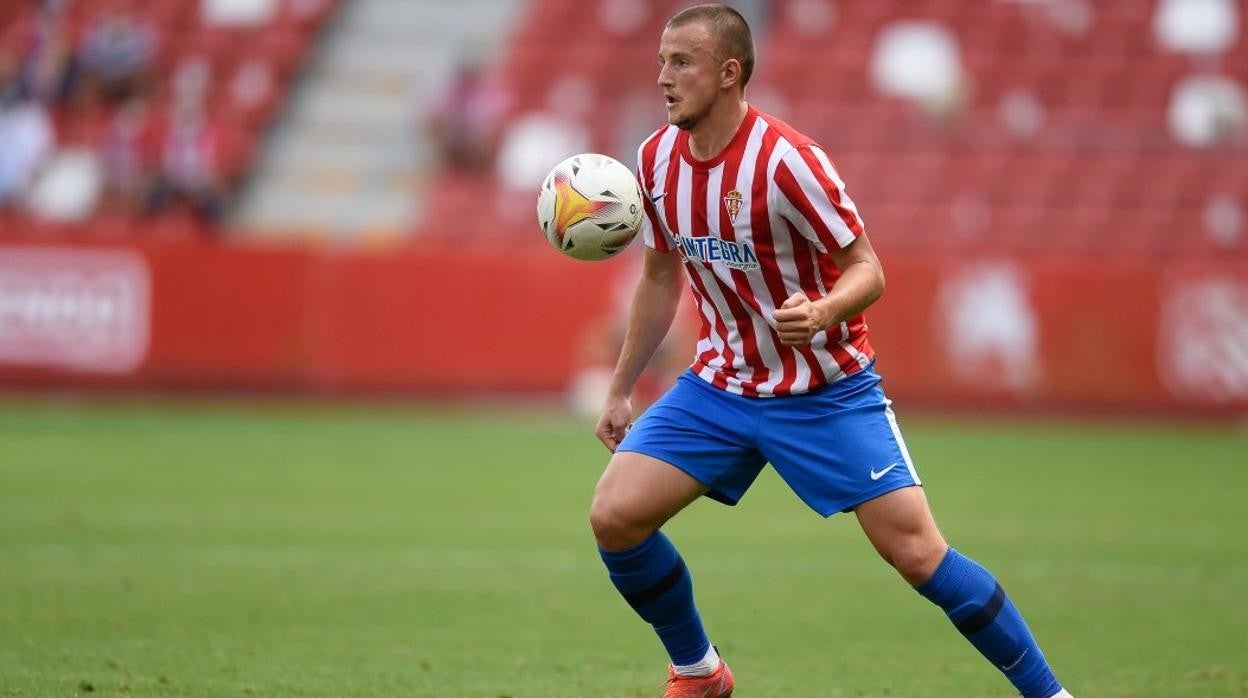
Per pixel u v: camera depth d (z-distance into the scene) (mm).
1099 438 64438
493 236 82625
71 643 24156
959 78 88250
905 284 70688
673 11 94000
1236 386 68750
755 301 18609
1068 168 83062
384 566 33000
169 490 45625
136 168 83375
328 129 91062
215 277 73375
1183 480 51000
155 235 74000
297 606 28094
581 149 86375
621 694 21219
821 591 30734
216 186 83438
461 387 72938
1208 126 84500
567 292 72375
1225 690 21766
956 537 38344
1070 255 79062
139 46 89688
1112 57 89688
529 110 89438
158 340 73312
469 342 73000
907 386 70500
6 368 73625
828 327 17188
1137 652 24703
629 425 20516
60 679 21375
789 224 18094
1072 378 69812
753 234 18156
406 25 96750
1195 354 69062
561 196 19438
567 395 72188
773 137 18016
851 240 17781
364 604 28484
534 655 24000
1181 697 21281
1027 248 79625
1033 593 30531
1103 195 81875
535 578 31797
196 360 73375
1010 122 86125
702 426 18953
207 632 25406
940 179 82812
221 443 59188
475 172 86125
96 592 29062
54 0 94750
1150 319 69375
